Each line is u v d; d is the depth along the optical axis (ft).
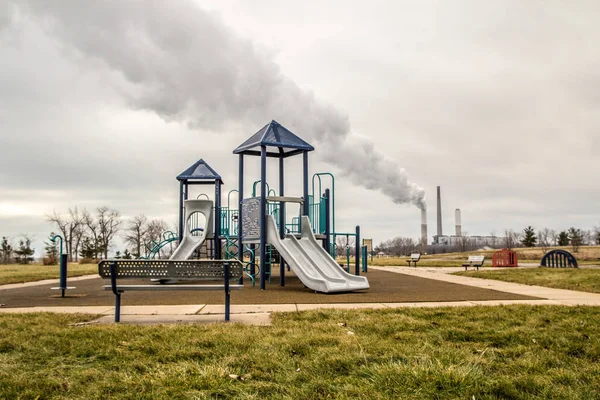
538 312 25.25
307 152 48.47
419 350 17.38
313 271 42.37
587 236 294.87
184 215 60.80
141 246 207.82
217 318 25.16
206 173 64.23
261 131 48.60
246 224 47.16
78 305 31.35
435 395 13.20
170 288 24.09
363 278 41.32
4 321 22.68
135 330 20.65
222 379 14.55
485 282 49.75
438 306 28.35
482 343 19.20
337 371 15.51
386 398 13.00
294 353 17.49
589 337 19.80
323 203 51.67
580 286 41.14
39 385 14.07
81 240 216.95
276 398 13.21
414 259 101.91
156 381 14.37
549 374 15.34
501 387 13.85
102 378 14.78
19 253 207.51
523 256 182.80
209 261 24.35
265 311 27.73
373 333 20.72
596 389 14.06
